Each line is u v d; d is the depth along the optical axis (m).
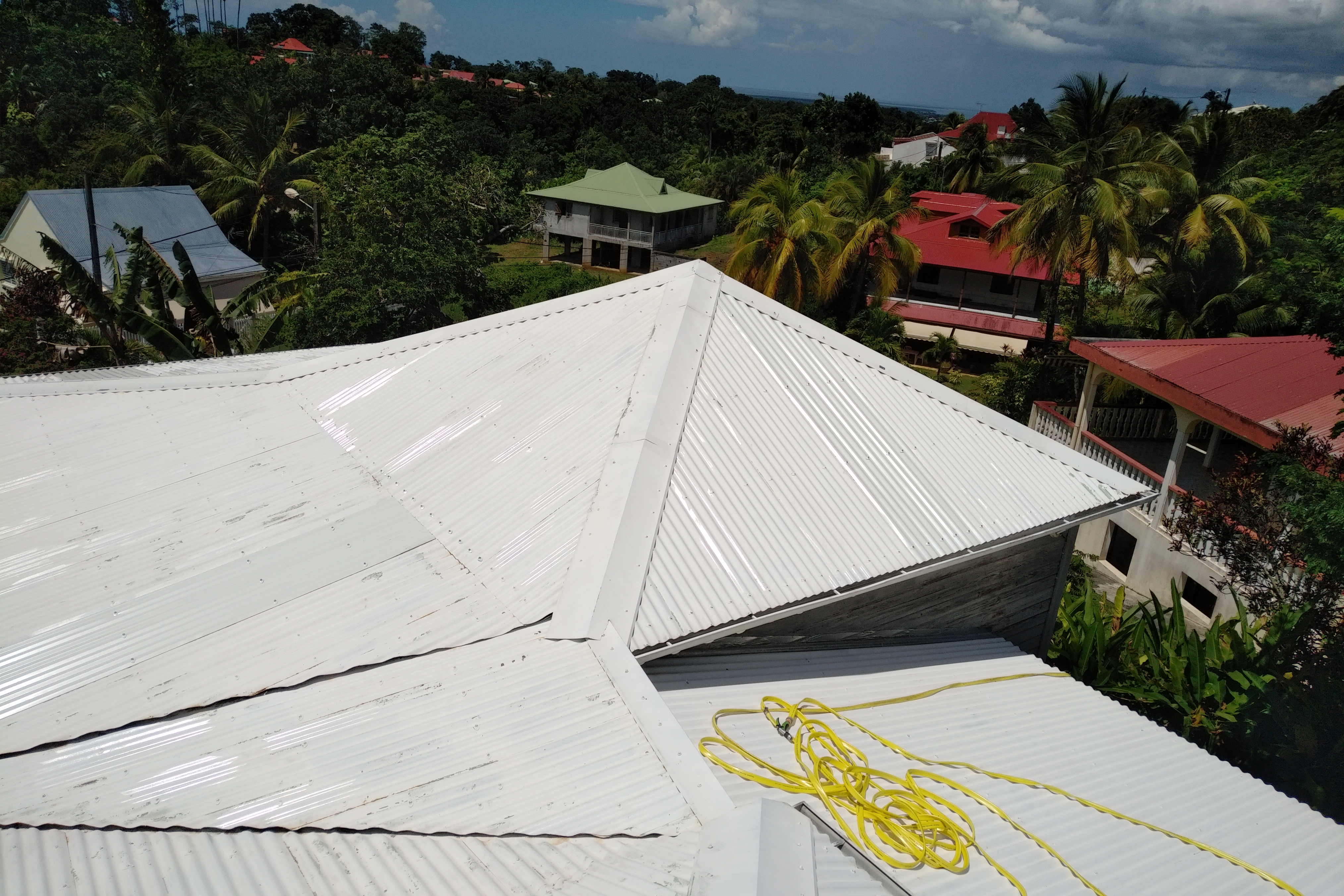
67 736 6.37
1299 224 30.84
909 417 10.10
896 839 6.07
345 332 26.44
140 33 46.97
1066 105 33.16
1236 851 6.95
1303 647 11.05
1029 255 31.45
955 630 10.28
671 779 5.92
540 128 76.44
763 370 10.02
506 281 44.81
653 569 7.68
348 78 58.88
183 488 9.34
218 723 6.47
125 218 33.94
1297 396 16.30
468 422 9.98
